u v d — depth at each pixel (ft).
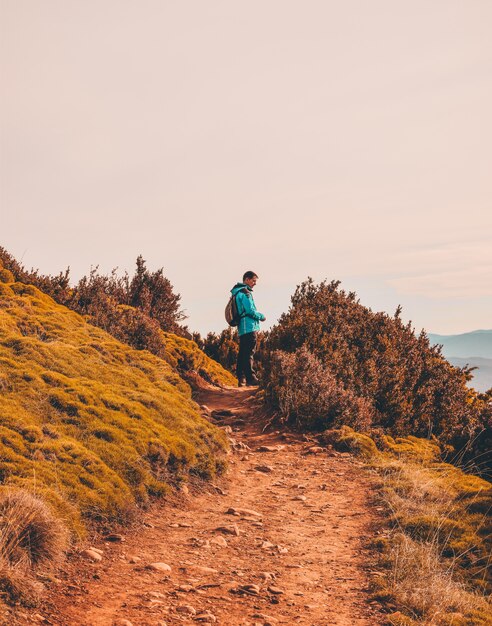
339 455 34.24
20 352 30.86
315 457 34.09
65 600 15.51
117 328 48.16
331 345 45.70
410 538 22.40
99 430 25.89
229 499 27.35
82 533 19.40
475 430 36.42
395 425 40.40
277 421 39.75
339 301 53.16
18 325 37.22
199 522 23.71
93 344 38.29
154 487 25.04
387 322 49.34
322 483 29.86
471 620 16.85
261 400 44.37
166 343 54.03
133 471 24.70
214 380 54.65
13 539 16.28
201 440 31.40
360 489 28.89
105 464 23.73
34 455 21.65
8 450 21.03
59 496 19.77
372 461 33.22
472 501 25.77
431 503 26.55
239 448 35.27
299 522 24.61
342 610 16.90
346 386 41.55
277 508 26.35
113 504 21.79
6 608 14.17
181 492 26.35
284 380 41.32
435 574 19.31
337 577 19.31
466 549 21.62
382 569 19.97
